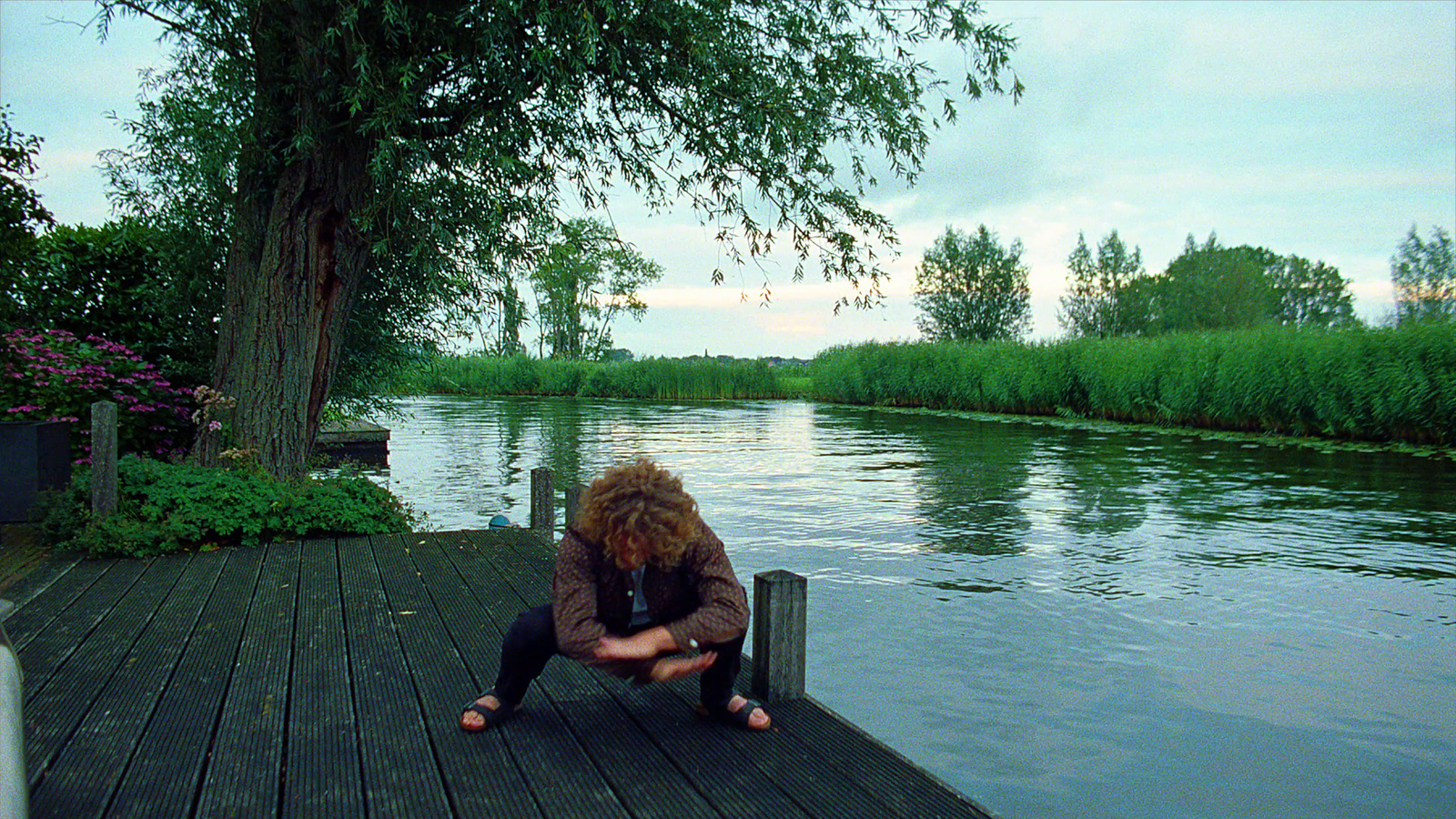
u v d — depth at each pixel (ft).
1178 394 71.26
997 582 22.84
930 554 26.23
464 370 157.48
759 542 28.07
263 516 22.20
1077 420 82.99
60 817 8.24
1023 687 15.58
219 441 24.93
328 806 8.57
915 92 27.63
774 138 27.04
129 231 31.32
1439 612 19.95
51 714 10.77
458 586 17.46
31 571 18.76
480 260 26.14
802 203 28.32
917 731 13.79
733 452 56.18
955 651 17.53
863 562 25.18
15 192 25.03
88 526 20.49
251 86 24.86
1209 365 69.05
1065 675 16.17
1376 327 59.57
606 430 74.33
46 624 14.73
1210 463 48.47
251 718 10.73
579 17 22.44
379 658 13.03
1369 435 57.67
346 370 33.14
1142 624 19.20
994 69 26.09
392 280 31.07
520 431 73.51
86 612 15.56
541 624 10.11
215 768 9.34
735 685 12.13
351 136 24.64
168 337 32.35
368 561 19.85
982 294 159.12
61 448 22.63
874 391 118.93
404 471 46.16
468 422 84.53
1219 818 11.19
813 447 59.67
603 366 149.28
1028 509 34.22
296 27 23.00
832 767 9.45
